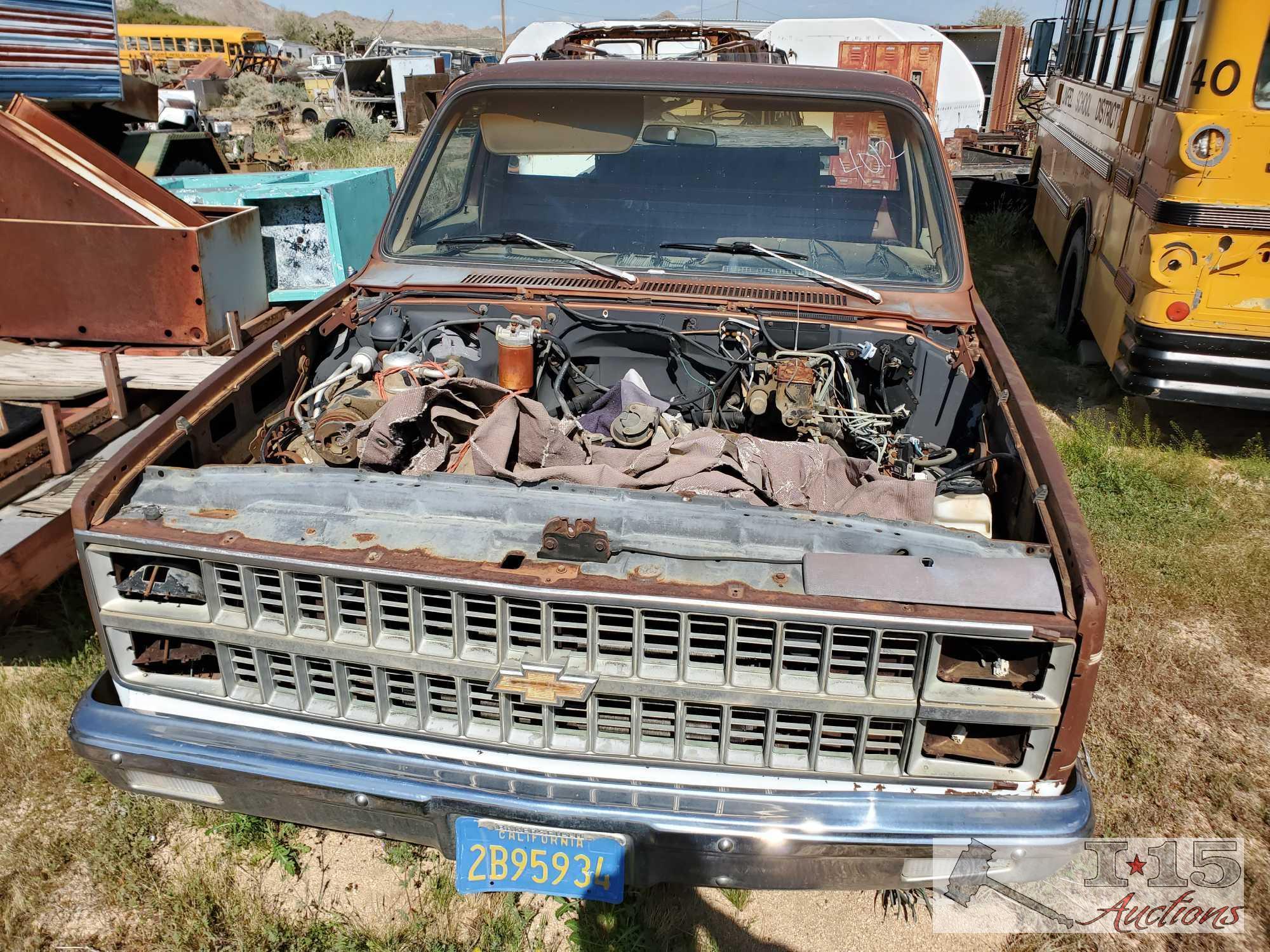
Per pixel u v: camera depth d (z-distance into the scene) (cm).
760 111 351
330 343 324
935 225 340
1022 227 994
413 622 203
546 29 1073
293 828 289
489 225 366
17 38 710
